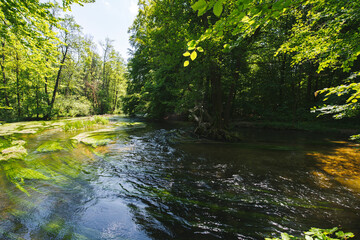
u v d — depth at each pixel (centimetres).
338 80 1506
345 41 340
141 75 2645
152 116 2356
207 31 167
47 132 1218
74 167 584
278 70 1864
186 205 381
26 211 341
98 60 3722
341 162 636
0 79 1858
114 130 1391
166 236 294
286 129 1540
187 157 727
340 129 1334
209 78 1219
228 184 477
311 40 450
